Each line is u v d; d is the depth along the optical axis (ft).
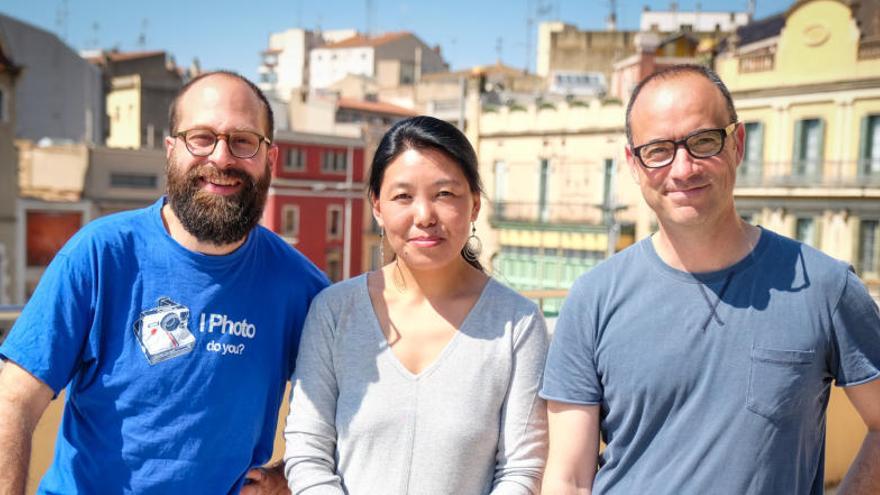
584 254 91.35
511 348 8.01
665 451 7.14
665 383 7.12
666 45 110.93
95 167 102.37
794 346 6.86
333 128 144.97
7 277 93.50
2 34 93.25
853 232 78.79
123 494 7.87
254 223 8.30
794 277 7.02
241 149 8.19
